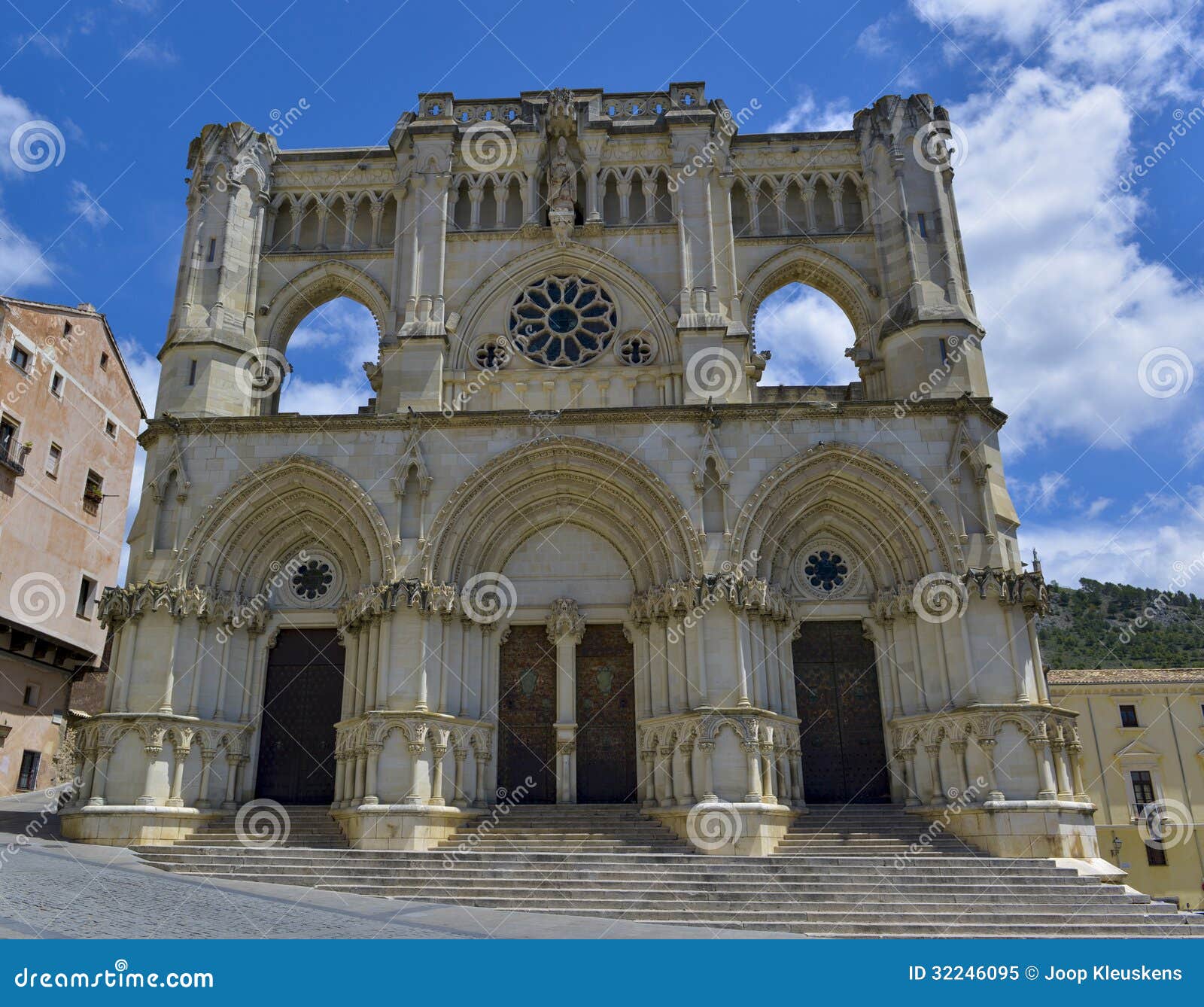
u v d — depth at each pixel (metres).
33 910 17.66
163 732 30.75
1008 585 31.23
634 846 28.47
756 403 34.72
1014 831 28.23
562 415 33.66
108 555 55.59
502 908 23.17
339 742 31.58
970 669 30.59
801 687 33.62
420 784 29.70
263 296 38.53
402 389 35.53
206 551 33.19
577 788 32.84
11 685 45.88
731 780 29.50
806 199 39.69
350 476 33.47
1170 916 22.72
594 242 38.25
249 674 33.66
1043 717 29.84
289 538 34.97
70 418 52.12
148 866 25.80
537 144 39.56
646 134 39.59
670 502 32.81
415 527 32.78
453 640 32.56
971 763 29.70
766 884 24.61
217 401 35.56
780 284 39.69
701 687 30.64
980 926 21.88
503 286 38.06
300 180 40.19
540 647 34.41
